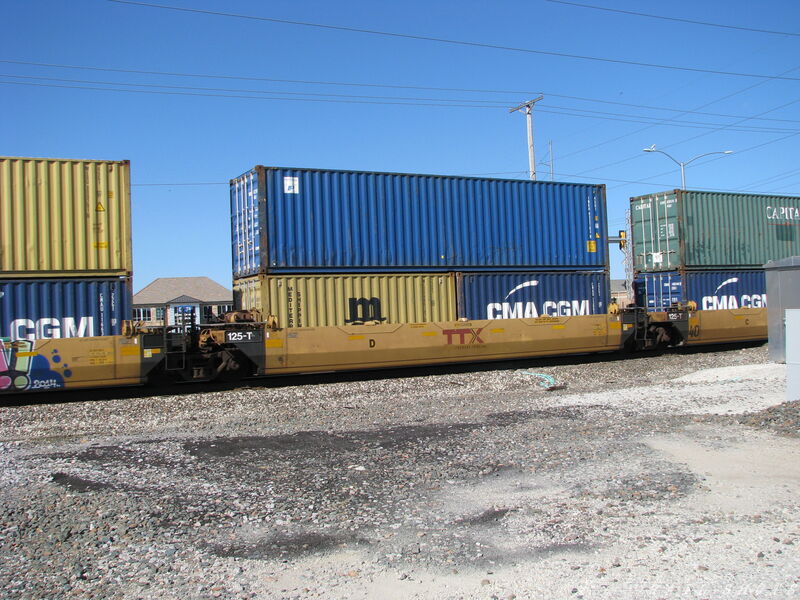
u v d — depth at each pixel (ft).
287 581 14.82
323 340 50.57
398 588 14.37
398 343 53.31
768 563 15.03
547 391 46.06
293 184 53.67
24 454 27.84
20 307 44.16
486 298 59.93
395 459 25.75
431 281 57.77
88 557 16.19
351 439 29.76
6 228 44.21
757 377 48.14
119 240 46.88
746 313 74.28
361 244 55.83
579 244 66.08
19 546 16.85
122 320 46.52
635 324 65.62
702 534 16.97
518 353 59.00
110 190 46.88
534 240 63.57
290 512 19.56
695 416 32.91
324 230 54.54
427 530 17.87
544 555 15.94
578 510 19.13
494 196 61.93
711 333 71.72
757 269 79.20
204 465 25.31
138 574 15.20
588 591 13.94
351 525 18.38
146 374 45.57
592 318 63.16
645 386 47.16
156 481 23.06
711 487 20.90
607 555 15.81
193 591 14.33
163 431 33.24
